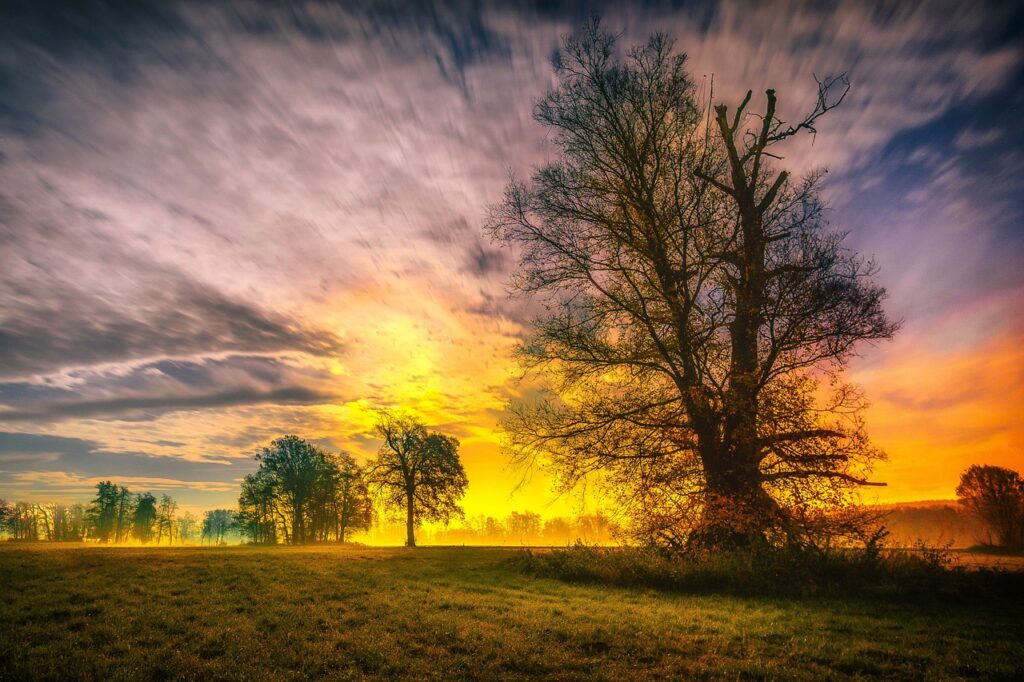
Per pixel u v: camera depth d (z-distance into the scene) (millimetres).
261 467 86500
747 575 16047
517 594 15203
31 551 22594
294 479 84438
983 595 14117
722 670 7945
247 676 7578
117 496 126000
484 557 27297
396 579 17656
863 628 10688
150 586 14406
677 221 21125
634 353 20422
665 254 21266
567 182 21391
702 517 18406
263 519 87688
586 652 9023
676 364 20078
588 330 20875
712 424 19094
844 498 17375
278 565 20094
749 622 11125
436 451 65000
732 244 20922
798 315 17938
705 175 20875
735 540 18547
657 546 19250
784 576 15969
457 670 8047
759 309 18828
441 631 10133
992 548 38562
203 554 23875
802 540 17172
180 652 8500
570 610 12508
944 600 13938
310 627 10281
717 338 19641
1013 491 41750
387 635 9781
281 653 8570
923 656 8539
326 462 85125
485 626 10531
